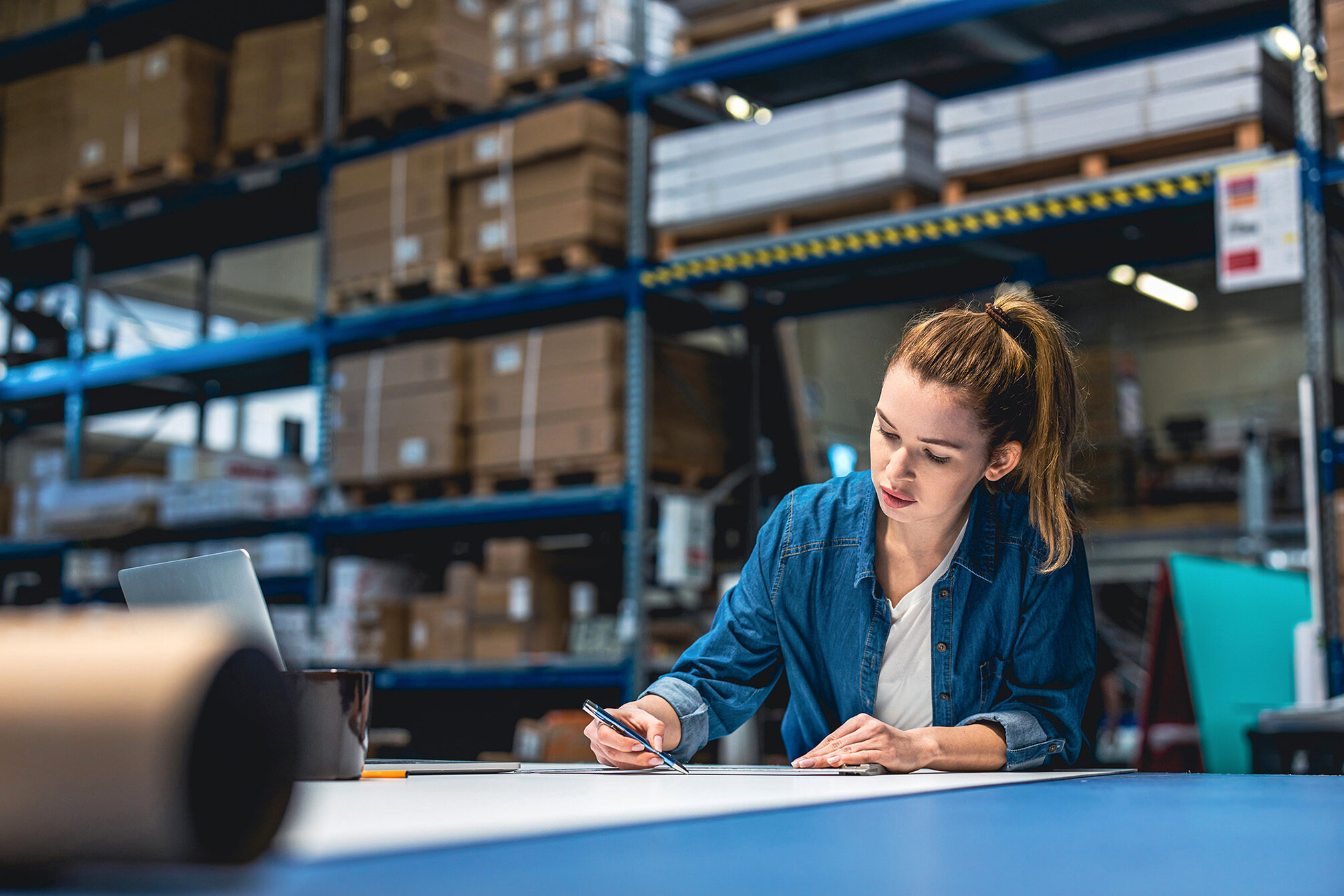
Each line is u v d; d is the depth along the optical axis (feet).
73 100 23.15
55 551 23.94
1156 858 2.12
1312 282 13.26
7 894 1.51
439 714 20.92
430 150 19.19
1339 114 13.35
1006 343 5.85
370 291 20.03
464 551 22.90
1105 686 29.63
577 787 3.94
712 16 19.69
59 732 1.43
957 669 6.28
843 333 42.68
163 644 1.49
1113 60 17.84
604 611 18.84
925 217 15.65
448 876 1.70
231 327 37.27
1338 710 11.12
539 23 18.71
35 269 27.61
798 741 6.91
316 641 19.74
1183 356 52.34
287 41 21.20
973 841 2.34
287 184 22.18
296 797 1.64
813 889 1.68
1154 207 14.33
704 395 18.65
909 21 16.17
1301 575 17.46
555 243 17.92
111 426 35.65
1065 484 6.18
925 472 5.69
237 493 20.39
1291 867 2.04
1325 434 13.07
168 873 1.60
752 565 6.68
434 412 18.67
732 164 17.03
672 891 1.62
